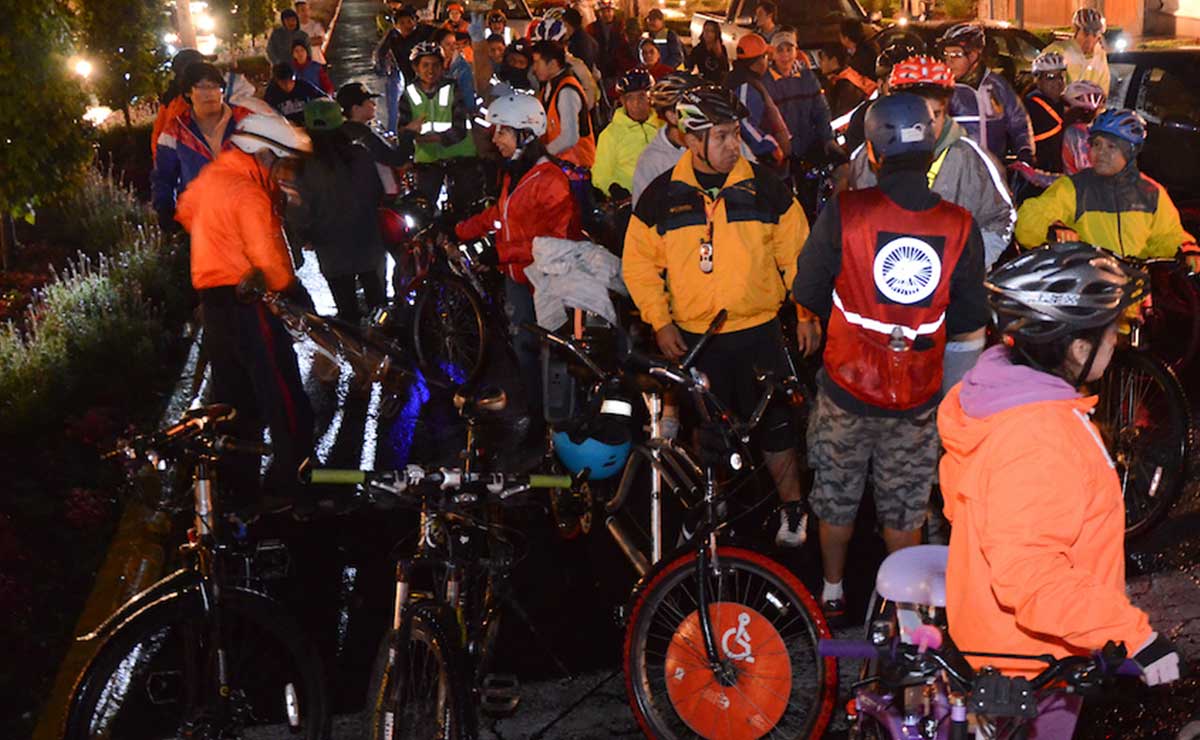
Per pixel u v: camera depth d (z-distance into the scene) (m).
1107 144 6.19
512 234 7.46
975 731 3.30
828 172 10.01
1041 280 2.95
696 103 5.57
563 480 4.34
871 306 5.02
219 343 6.79
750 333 5.87
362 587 6.28
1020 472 2.94
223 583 4.42
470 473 4.28
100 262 10.96
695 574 4.67
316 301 11.27
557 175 7.36
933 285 4.95
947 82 5.65
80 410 8.43
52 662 5.69
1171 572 6.06
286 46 18.77
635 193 7.10
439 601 4.23
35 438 7.99
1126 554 6.26
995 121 8.73
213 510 4.45
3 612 5.99
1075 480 2.94
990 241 5.88
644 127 8.93
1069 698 3.36
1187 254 6.31
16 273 11.33
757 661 4.64
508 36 21.45
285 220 8.59
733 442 4.70
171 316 10.52
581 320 6.50
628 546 5.85
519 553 5.82
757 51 9.45
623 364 5.27
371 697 4.41
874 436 5.29
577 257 6.49
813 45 17.19
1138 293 3.00
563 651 5.68
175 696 5.17
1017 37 16.23
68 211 12.75
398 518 6.93
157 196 8.55
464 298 8.99
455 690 3.93
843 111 12.53
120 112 19.16
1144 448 6.43
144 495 4.60
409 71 16.12
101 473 7.53
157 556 6.57
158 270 10.92
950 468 3.21
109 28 16.42
